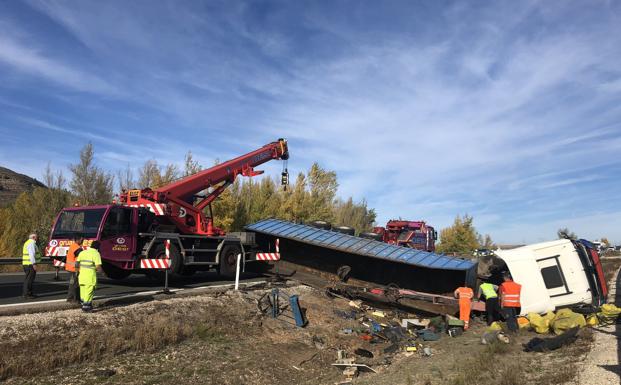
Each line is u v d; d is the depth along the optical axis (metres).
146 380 8.12
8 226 25.88
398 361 10.94
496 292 14.20
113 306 11.11
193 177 17.16
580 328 10.96
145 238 14.38
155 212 15.45
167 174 30.39
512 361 8.88
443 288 17.11
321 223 21.03
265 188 34.34
